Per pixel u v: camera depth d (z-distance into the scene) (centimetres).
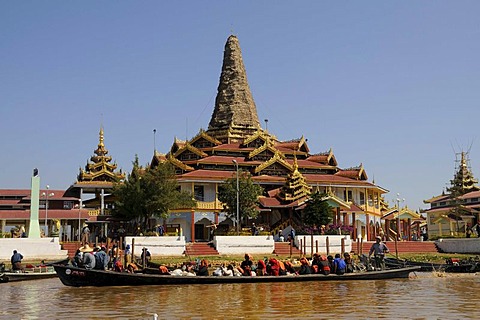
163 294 3297
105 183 8262
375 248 4594
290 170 8444
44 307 2800
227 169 8406
